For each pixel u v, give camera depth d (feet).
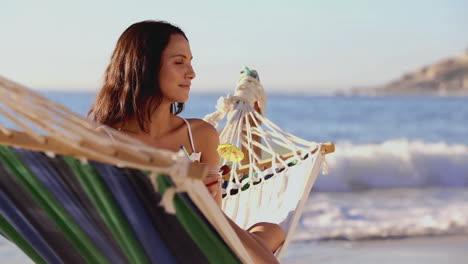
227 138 10.27
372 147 36.58
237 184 9.75
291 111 112.68
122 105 7.95
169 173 5.41
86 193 6.07
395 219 24.56
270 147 9.87
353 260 18.80
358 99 172.04
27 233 6.61
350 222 23.99
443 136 83.76
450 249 20.20
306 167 9.30
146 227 6.14
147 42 7.87
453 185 34.94
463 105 140.26
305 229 22.76
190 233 6.20
